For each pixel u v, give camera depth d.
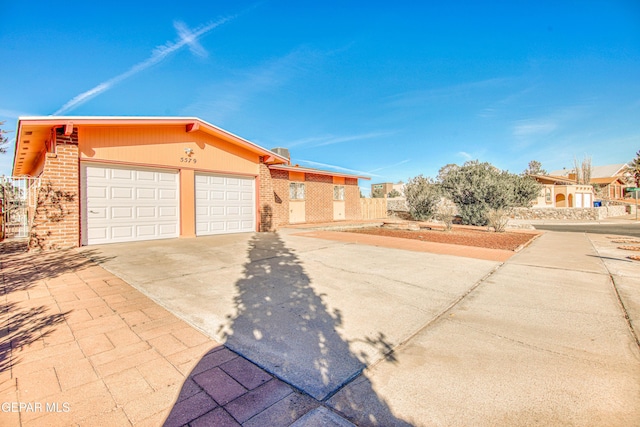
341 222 17.97
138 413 1.98
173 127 9.70
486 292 4.71
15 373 2.38
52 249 7.48
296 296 4.36
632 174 43.50
